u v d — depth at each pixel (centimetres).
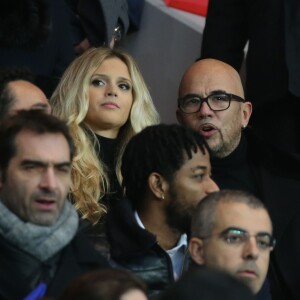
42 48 2489
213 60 2472
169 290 1439
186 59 2973
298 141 2655
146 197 2058
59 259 1847
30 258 1819
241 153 2450
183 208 2045
